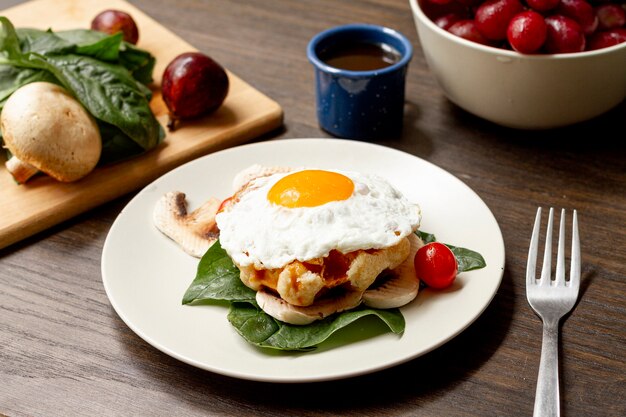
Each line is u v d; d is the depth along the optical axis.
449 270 0.61
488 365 0.60
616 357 0.60
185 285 0.63
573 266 0.64
